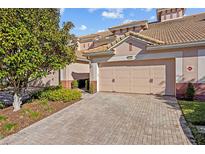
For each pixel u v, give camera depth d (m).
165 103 10.40
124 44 14.36
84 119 7.76
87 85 17.53
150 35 15.80
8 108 10.09
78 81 20.97
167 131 6.14
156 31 17.50
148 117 7.79
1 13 7.60
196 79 11.30
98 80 16.09
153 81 13.35
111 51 14.75
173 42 11.95
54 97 11.28
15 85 9.31
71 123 7.27
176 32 14.77
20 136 6.03
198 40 10.86
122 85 14.88
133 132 6.14
